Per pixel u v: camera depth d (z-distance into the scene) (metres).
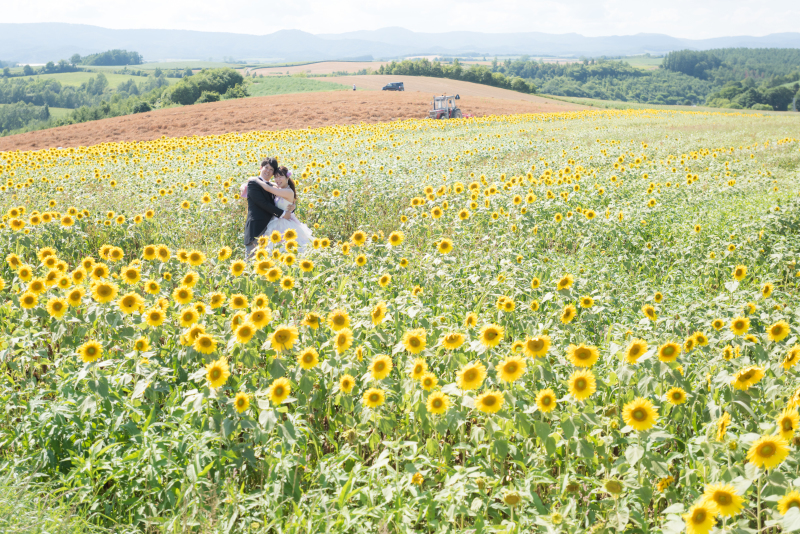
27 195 11.59
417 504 2.99
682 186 12.49
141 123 44.75
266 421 3.11
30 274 5.10
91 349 3.63
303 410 3.69
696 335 4.01
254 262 5.92
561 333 4.55
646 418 2.84
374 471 3.12
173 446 3.23
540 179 12.27
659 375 3.46
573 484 3.04
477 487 2.95
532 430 3.42
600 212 10.14
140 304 4.27
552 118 41.94
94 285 4.44
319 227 9.67
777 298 6.06
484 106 56.28
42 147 36.16
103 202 11.31
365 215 10.71
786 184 12.70
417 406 3.35
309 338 4.21
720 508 2.27
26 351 4.11
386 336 4.38
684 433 3.55
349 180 12.91
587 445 3.07
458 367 3.75
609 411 3.55
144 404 3.71
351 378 3.60
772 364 3.72
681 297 6.13
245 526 2.84
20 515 2.61
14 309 4.70
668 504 3.08
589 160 17.17
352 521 2.72
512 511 2.78
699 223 9.23
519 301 5.56
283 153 20.23
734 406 3.20
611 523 2.71
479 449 3.37
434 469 3.40
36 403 3.44
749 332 4.66
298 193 11.65
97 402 3.40
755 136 24.27
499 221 8.68
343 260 6.40
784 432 2.50
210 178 14.49
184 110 52.59
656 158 18.42
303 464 3.14
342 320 4.07
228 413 3.35
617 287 6.51
